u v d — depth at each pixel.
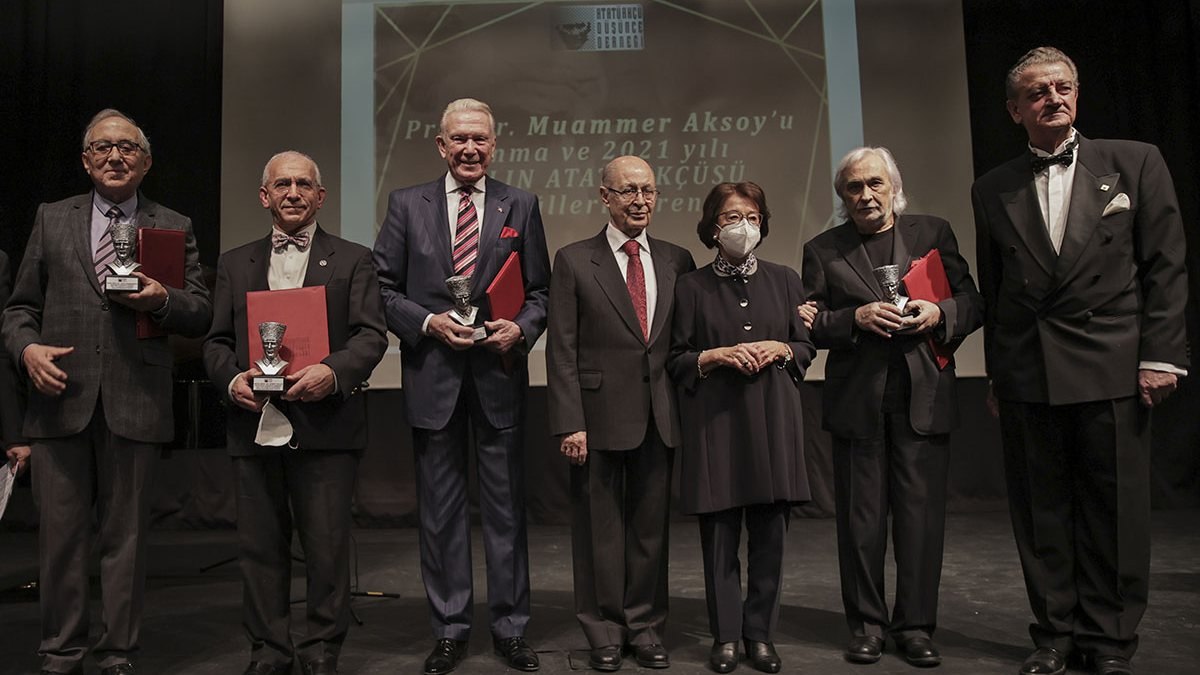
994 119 5.48
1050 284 2.31
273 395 2.29
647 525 2.52
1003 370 2.41
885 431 2.56
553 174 5.16
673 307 2.59
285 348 2.32
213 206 5.41
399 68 5.19
